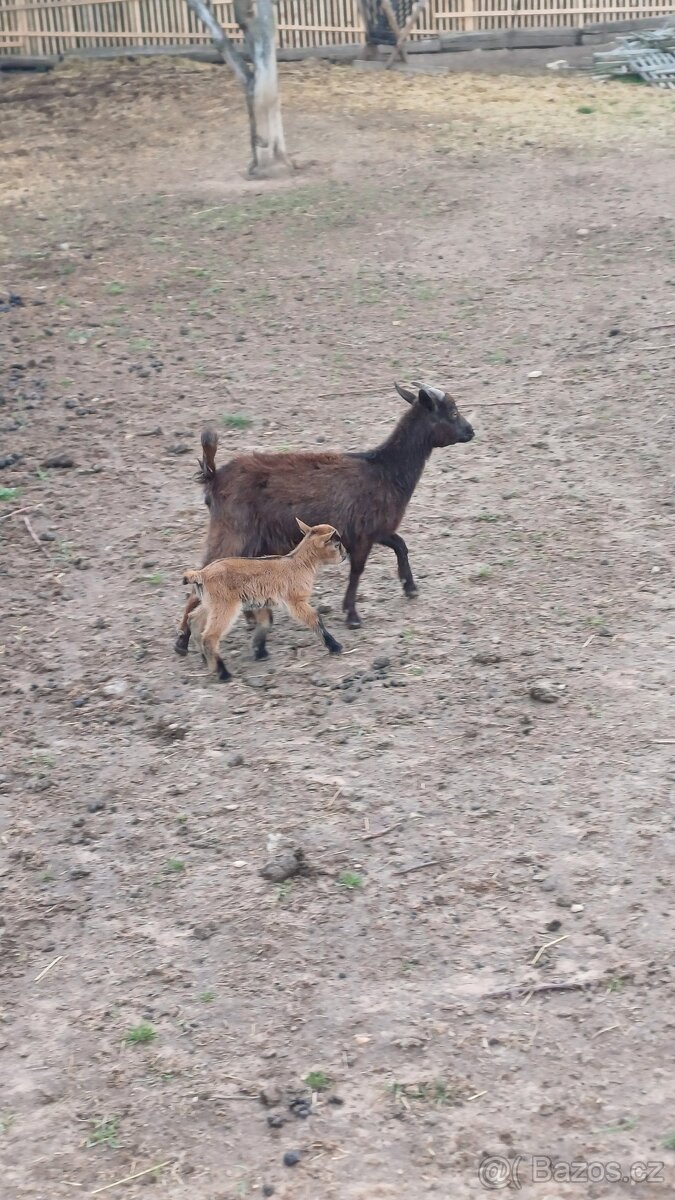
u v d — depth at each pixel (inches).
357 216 1031.6
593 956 329.7
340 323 842.8
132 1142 287.7
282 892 362.0
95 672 486.3
